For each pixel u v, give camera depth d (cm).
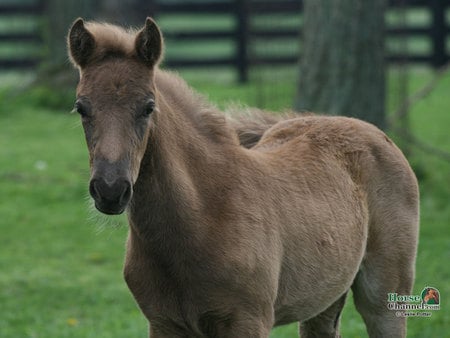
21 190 1519
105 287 1117
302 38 1398
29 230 1346
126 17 2414
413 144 1642
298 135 700
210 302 586
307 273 639
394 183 710
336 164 681
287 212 628
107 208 514
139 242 590
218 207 591
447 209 1380
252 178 618
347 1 1356
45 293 1088
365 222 689
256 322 595
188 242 579
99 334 919
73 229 1356
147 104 537
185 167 586
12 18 2559
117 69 540
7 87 2341
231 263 582
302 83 1391
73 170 1636
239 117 745
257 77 2053
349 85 1367
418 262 1138
